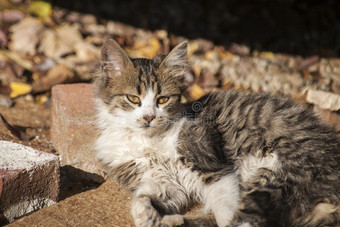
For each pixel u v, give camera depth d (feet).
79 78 21.94
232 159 13.61
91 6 29.17
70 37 25.22
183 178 13.52
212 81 22.88
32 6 26.99
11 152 12.93
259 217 11.75
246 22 29.66
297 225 11.73
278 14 30.25
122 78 14.06
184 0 31.07
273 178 12.37
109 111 14.30
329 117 16.85
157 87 13.97
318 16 30.40
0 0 27.07
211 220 12.57
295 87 23.06
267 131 13.37
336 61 26.43
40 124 19.11
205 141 13.33
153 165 13.69
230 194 12.66
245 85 23.21
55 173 12.89
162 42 26.27
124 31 27.45
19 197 12.10
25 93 21.25
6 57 23.11
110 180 14.84
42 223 12.01
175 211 13.48
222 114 14.21
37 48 24.39
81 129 15.20
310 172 12.31
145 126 13.67
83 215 12.62
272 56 26.50
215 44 27.30
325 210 11.75
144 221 12.00
